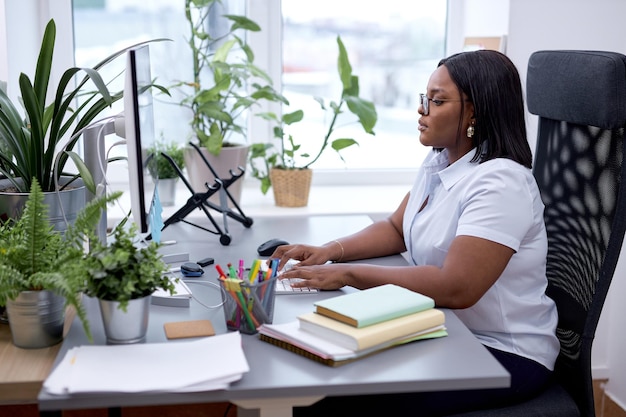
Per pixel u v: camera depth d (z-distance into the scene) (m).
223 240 2.11
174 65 3.06
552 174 1.96
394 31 3.19
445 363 1.34
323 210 2.84
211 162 2.75
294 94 3.20
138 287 1.39
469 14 3.09
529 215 1.71
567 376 1.81
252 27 2.85
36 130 1.83
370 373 1.29
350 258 2.01
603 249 1.73
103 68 3.03
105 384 1.21
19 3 2.71
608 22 2.69
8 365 1.38
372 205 2.93
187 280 1.78
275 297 1.62
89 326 1.42
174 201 2.84
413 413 1.68
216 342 1.38
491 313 1.78
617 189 1.71
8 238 1.52
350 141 2.87
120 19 3.02
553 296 1.89
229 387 1.23
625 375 2.69
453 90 1.80
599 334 2.79
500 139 1.79
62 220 1.79
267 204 2.94
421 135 1.86
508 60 1.82
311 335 1.40
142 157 1.59
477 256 1.65
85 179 1.74
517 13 2.66
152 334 1.46
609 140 1.75
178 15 3.04
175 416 2.64
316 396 1.27
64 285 1.33
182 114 3.09
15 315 1.44
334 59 3.18
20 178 1.92
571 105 1.81
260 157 3.09
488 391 1.70
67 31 2.98
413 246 1.93
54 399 1.19
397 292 1.53
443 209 1.83
